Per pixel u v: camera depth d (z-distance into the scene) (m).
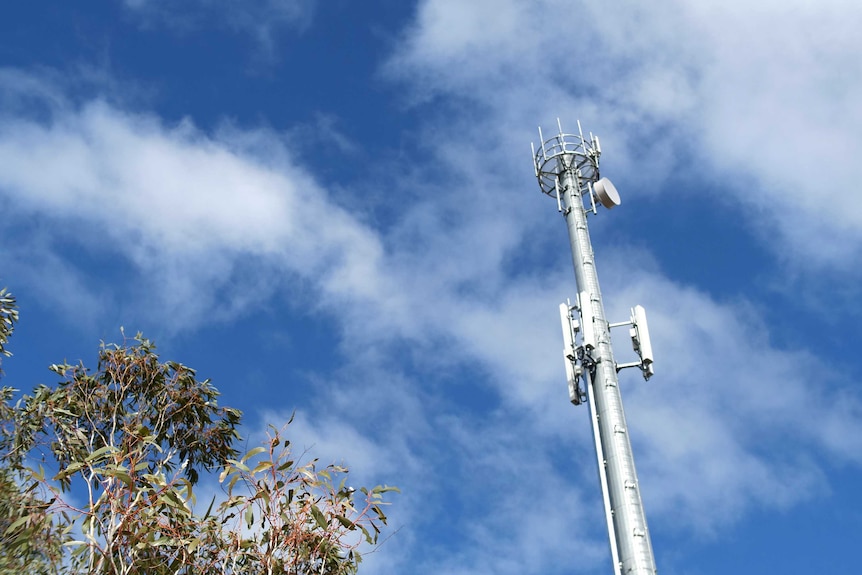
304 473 11.72
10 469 13.70
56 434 16.45
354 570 12.12
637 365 19.39
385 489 12.05
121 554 11.38
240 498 11.68
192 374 19.50
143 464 11.95
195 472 18.92
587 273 21.28
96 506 11.58
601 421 18.44
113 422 17.50
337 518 11.62
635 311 20.05
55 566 12.10
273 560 11.26
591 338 19.56
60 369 18.27
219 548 11.51
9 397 15.58
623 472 17.38
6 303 16.03
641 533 16.50
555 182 24.31
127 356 18.84
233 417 19.72
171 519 11.82
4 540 12.09
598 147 24.41
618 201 22.97
